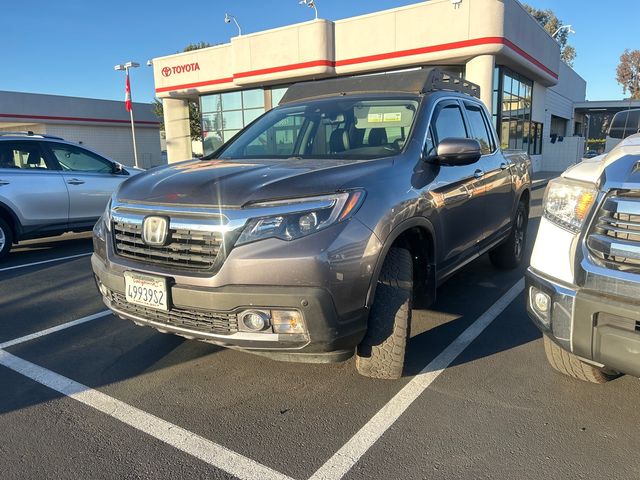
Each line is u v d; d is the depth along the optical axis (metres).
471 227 4.38
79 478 2.46
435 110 4.06
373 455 2.60
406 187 3.25
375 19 18.27
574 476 2.41
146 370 3.59
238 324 2.75
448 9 16.80
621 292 2.38
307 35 19.41
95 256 3.52
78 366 3.67
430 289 3.69
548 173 24.53
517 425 2.84
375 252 2.86
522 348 3.88
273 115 4.54
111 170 8.66
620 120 5.14
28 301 5.24
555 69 24.22
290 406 3.08
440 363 3.63
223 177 3.06
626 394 3.17
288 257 2.64
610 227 2.47
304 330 2.69
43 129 35.09
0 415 3.02
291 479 2.43
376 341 3.08
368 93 4.30
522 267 6.30
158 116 40.62
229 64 22.84
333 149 3.82
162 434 2.81
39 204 7.58
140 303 3.02
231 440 2.75
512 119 21.19
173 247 2.91
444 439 2.72
